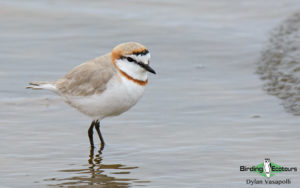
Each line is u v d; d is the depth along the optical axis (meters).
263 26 19.62
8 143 12.07
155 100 14.64
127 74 11.40
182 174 10.59
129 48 11.38
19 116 13.56
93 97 11.60
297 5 21.14
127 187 10.03
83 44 18.30
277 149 11.60
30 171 10.75
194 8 21.48
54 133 12.71
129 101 11.57
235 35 19.00
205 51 17.94
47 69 16.42
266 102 14.25
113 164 11.13
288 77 15.66
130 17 20.48
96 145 12.15
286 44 17.97
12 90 15.08
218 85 15.55
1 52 17.48
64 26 19.62
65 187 10.05
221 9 21.34
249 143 11.95
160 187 10.02
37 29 19.33
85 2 21.83
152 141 12.27
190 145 11.96
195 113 13.79
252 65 16.78
